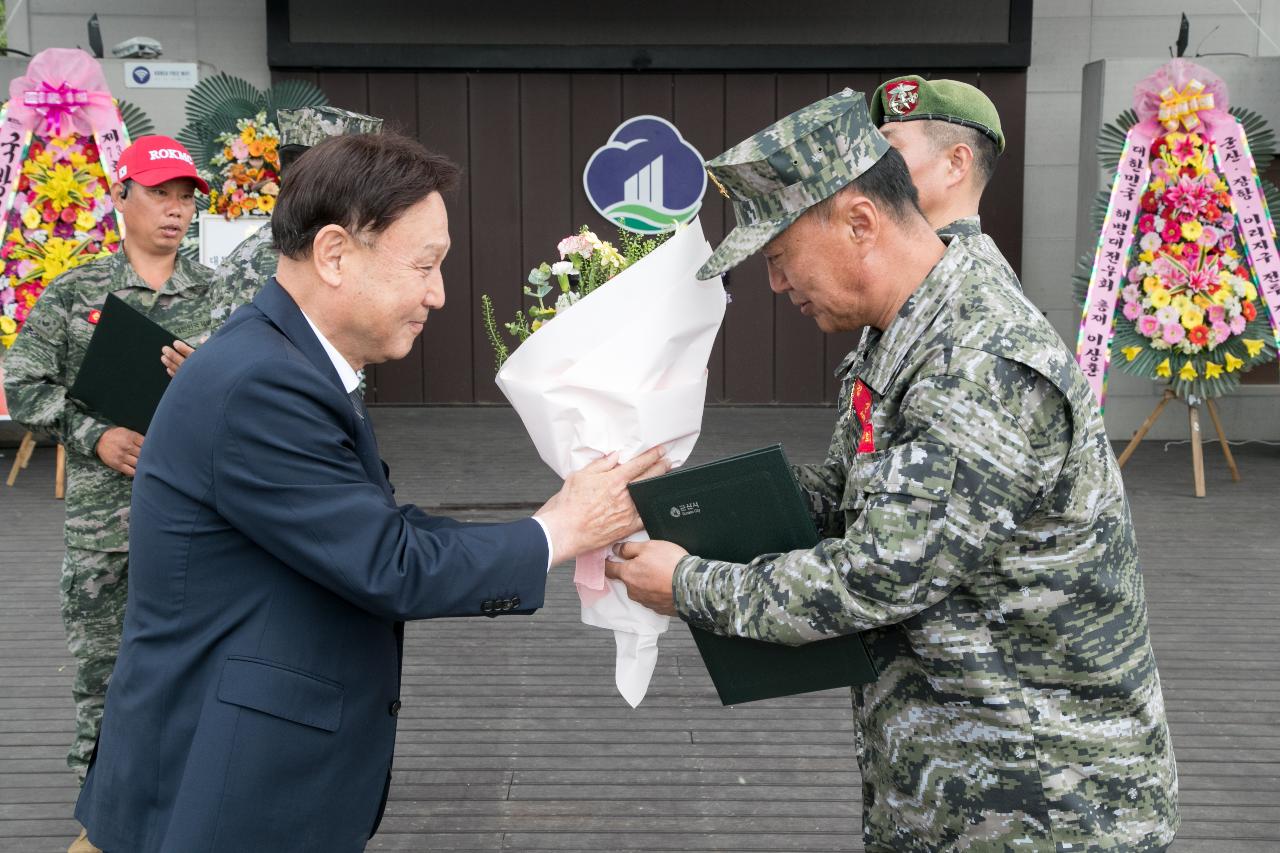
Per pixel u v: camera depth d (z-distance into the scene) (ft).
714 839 8.92
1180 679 12.12
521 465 22.75
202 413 4.62
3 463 23.57
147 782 4.73
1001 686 4.73
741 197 4.96
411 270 4.81
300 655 4.73
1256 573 15.97
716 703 11.60
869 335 5.48
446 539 4.97
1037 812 4.73
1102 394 21.68
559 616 14.32
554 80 28.17
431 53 27.73
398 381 29.30
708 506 5.23
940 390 4.55
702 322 5.88
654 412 5.76
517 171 28.45
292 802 4.67
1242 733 10.77
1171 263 20.93
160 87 25.32
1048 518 4.66
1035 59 28.02
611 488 5.51
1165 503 20.07
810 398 29.32
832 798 9.57
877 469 4.68
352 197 4.68
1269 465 23.31
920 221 4.91
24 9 27.71
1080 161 25.55
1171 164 20.99
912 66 27.71
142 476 4.81
